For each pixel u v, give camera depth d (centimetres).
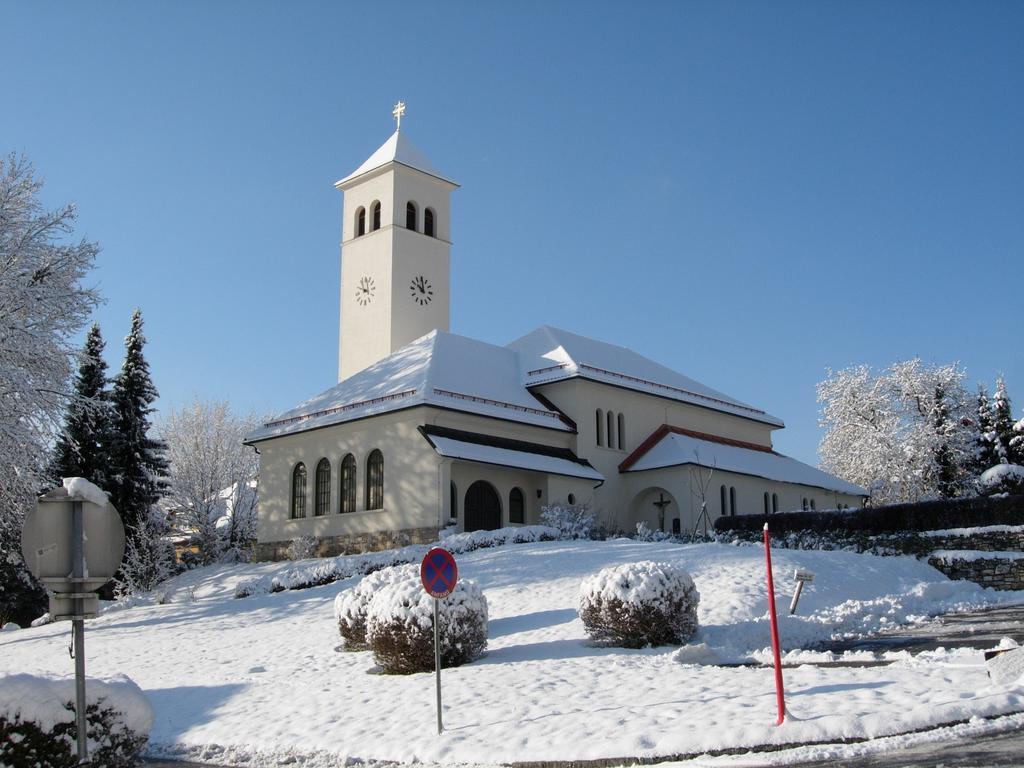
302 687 1834
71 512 1106
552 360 5178
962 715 1135
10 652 2881
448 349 4988
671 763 1095
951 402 7069
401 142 5888
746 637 2052
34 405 3391
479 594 1961
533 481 4603
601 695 1455
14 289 3328
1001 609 2470
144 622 3300
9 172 3500
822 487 5875
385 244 5641
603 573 2045
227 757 1408
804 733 1115
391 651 1884
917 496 6844
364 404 4541
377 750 1315
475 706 1464
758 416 6194
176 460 6494
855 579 2772
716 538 4012
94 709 1160
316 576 3569
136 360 5175
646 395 5344
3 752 1071
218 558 5903
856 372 7369
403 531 4244
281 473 4862
